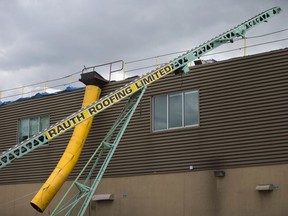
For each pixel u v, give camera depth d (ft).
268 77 72.02
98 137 88.28
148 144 82.12
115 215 83.15
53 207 90.58
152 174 80.59
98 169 86.69
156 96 83.46
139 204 80.94
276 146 69.46
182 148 78.23
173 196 77.51
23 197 96.48
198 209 74.49
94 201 85.76
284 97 70.18
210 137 75.66
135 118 84.53
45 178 94.02
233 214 71.15
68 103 94.63
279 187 68.03
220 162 73.82
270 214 68.03
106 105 65.72
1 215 98.84
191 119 79.00
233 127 73.72
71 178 89.92
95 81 88.53
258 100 72.28
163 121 81.97
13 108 103.96
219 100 75.97
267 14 78.43
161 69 69.77
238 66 75.10
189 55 71.56
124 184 83.25
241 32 75.66
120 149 84.94
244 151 72.02
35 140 60.39
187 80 79.97
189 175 76.48
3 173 100.94
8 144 103.04
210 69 77.77
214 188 73.56
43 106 98.68
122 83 87.81
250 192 70.28
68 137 92.43
